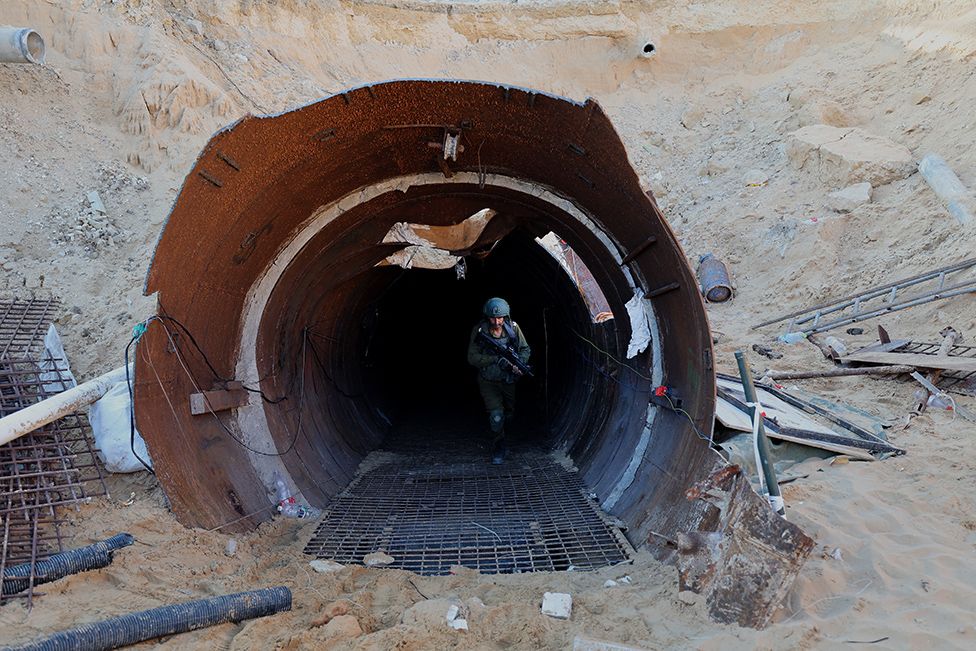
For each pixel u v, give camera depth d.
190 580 3.74
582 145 4.61
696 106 14.25
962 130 10.02
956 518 4.24
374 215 5.95
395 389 11.45
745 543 3.30
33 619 3.16
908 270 8.33
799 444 5.36
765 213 10.86
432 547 4.81
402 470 7.17
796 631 3.12
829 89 12.79
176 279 4.35
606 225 5.46
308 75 12.73
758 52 14.80
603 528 5.07
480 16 15.25
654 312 5.35
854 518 4.25
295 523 5.13
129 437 4.73
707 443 4.10
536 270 8.53
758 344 8.23
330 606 3.44
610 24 15.29
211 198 4.34
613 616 3.40
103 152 9.20
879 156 10.26
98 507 4.34
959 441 5.30
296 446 5.96
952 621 3.18
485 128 4.93
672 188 12.83
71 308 6.97
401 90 4.48
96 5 10.62
